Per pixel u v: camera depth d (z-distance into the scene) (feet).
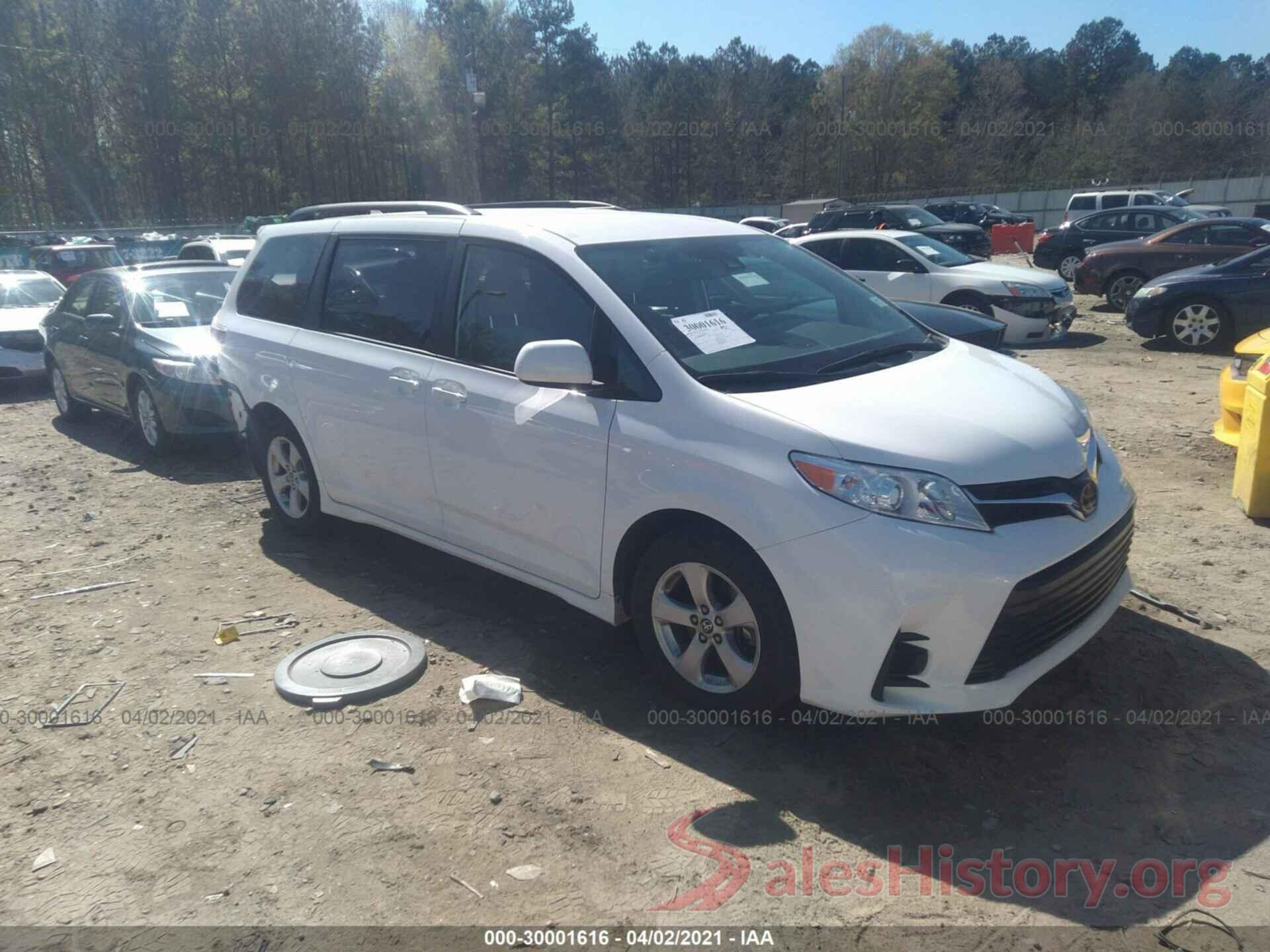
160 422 25.36
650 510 11.28
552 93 201.57
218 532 19.35
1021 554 9.74
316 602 15.58
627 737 11.34
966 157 220.84
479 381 13.44
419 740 11.37
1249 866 8.94
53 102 143.43
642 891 8.82
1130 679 12.27
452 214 15.20
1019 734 11.21
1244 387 21.97
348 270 16.34
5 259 83.82
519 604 15.33
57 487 23.56
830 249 43.88
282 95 153.69
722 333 12.21
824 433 10.26
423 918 8.55
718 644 11.20
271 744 11.41
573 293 12.63
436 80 166.09
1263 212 113.09
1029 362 36.86
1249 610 14.11
